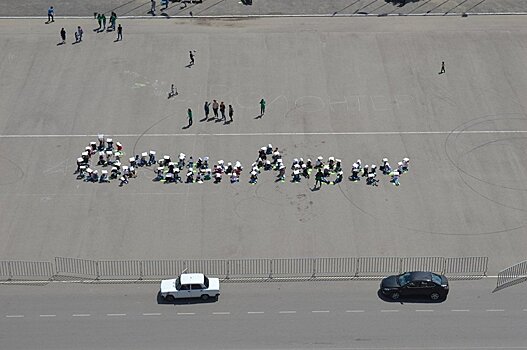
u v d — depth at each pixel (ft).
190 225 252.83
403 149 285.43
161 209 259.19
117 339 214.69
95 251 243.19
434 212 257.75
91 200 262.88
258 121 299.38
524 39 345.31
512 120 299.99
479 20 358.23
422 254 241.76
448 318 220.64
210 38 346.95
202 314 222.28
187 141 289.12
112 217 255.91
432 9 366.02
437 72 326.03
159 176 271.90
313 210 258.57
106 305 225.15
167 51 338.75
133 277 234.38
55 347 212.02
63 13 364.38
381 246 245.04
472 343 213.25
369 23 356.38
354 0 373.20
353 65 330.13
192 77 323.37
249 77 323.37
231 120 299.79
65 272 235.81
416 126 296.92
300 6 369.09
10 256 241.55
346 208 259.39
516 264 237.25
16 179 271.49
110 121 299.17
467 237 248.11
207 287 225.35
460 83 319.88
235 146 286.66
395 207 259.60
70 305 225.15
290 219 255.09
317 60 333.01
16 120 299.79
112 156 281.74
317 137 290.97
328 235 248.93
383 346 212.43
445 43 342.64
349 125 297.12
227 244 245.65
